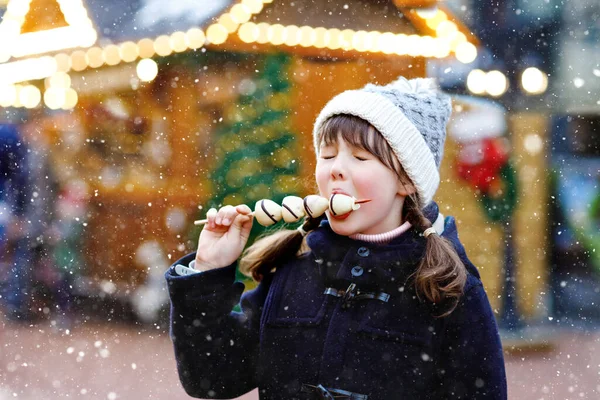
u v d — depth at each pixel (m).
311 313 3.39
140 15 10.86
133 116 12.49
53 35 11.09
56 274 12.22
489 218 10.72
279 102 11.05
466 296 3.28
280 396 3.38
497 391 3.24
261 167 10.98
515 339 10.11
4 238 12.32
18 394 8.05
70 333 10.66
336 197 3.20
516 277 10.84
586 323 10.78
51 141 12.91
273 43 9.90
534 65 12.54
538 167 10.89
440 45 9.97
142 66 11.45
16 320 11.21
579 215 11.96
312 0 10.09
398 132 3.32
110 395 8.01
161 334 10.74
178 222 12.32
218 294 3.41
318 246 3.37
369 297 3.30
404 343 3.25
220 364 3.51
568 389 8.26
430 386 3.27
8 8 11.38
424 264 3.23
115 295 11.79
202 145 12.06
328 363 3.28
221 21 10.10
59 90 12.35
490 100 11.20
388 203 3.31
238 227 3.47
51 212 12.62
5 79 11.52
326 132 3.36
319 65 10.98
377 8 10.19
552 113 11.69
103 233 12.46
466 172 10.73
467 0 12.95
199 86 11.85
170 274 3.46
